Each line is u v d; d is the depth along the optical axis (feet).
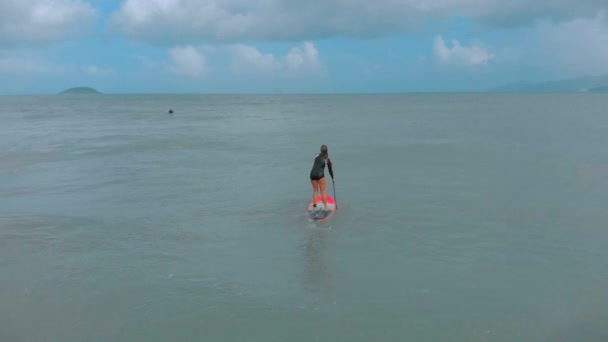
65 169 67.36
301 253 31.99
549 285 26.48
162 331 21.95
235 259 31.01
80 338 21.50
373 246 33.09
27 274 28.76
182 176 60.85
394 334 21.44
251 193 50.34
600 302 24.41
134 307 24.29
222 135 115.55
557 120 155.43
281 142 98.43
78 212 43.52
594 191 48.80
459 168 63.82
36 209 44.73
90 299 25.29
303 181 56.39
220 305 24.38
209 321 22.76
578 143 88.53
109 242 34.76
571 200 45.29
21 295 25.88
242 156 78.28
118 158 77.46
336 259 30.73
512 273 28.14
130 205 45.96
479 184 53.26
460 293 25.58
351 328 21.99
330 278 27.71
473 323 22.39
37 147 92.99
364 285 26.66
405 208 43.09
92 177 61.16
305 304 24.45
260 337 21.27
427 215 40.73
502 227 37.06
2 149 90.12
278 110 272.31
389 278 27.58
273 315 23.26
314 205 42.45
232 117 199.62
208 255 31.83
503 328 21.94
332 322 22.54
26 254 32.27
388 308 23.90
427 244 33.35
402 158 73.46
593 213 40.70
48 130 134.51
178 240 35.09
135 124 158.71
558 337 21.18
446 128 129.29
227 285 26.86
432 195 48.08
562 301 24.57
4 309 24.31
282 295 25.49
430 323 22.40
